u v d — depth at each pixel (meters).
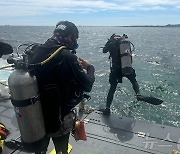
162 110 15.23
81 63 2.69
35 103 2.35
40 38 90.06
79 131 2.94
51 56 2.31
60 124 2.51
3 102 5.76
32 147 2.47
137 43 78.25
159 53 48.44
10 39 81.62
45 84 2.38
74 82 2.43
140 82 22.36
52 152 3.96
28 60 2.50
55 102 2.41
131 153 3.98
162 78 24.23
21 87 2.26
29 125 2.38
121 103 16.28
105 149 4.10
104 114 5.33
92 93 18.56
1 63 13.07
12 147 4.08
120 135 4.50
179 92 19.12
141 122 4.98
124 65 5.07
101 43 76.19
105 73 26.16
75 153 3.99
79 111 5.42
